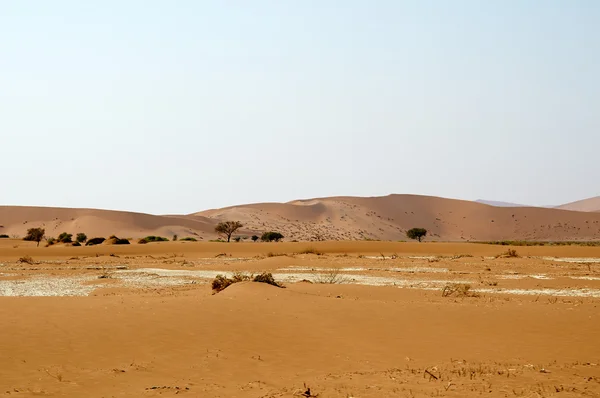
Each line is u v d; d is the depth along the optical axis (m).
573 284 38.03
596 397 10.25
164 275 48.59
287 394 11.34
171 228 199.00
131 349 15.77
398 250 84.94
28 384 12.27
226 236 198.12
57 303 22.67
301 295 25.00
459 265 57.09
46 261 70.19
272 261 59.56
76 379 12.80
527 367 13.53
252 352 15.75
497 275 46.03
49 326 18.08
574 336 17.52
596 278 42.59
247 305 21.92
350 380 12.60
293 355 15.48
